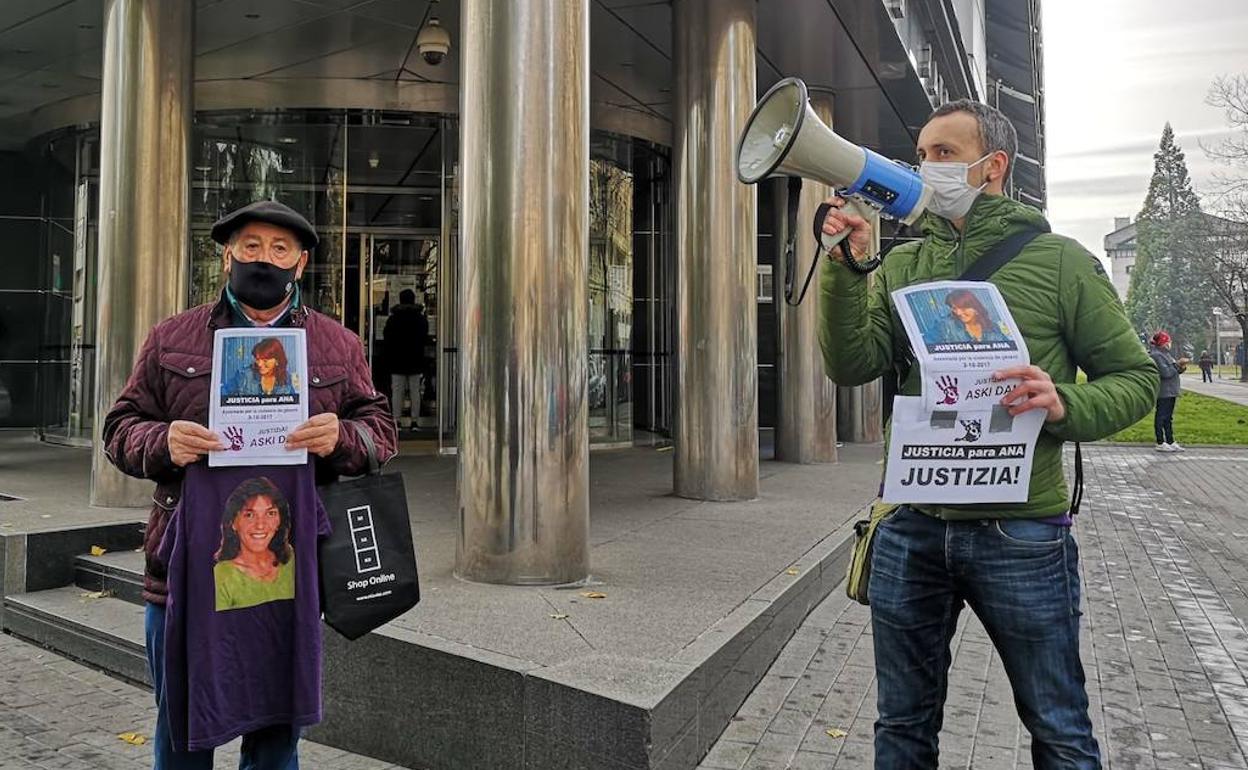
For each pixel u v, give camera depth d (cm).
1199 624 548
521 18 470
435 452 1150
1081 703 217
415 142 1180
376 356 1208
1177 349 7462
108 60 693
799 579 494
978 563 219
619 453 1176
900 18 885
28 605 519
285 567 239
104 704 427
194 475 235
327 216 1180
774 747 351
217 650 233
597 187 1192
